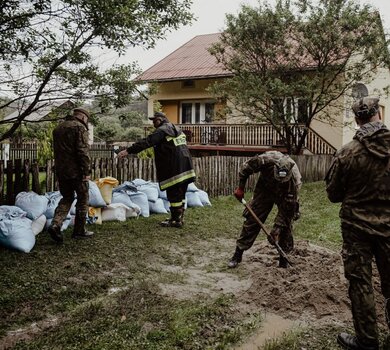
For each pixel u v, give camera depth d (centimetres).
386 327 372
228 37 1755
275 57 1672
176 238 680
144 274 508
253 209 530
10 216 574
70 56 654
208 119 2359
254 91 1602
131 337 344
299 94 1611
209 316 389
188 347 331
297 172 507
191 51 2680
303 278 465
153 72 2477
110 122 3294
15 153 1900
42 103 742
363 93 2073
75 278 478
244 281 496
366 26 1603
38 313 388
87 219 709
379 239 309
